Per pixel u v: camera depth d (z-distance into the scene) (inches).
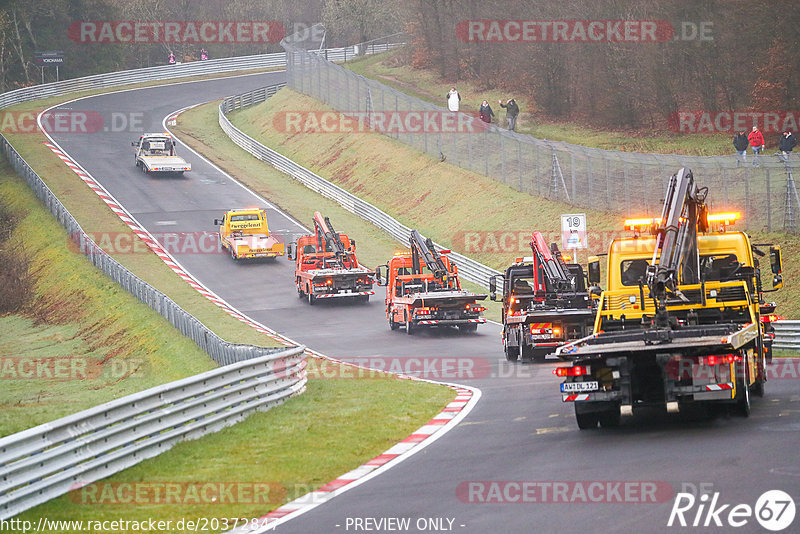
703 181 6240.2
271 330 5295.3
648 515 1454.2
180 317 5157.5
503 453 2010.3
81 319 6304.1
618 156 6614.2
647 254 2532.0
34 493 1776.6
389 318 5241.1
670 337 2057.1
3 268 7391.7
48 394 4365.2
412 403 2795.3
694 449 1863.9
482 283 6491.1
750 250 2588.6
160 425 2219.5
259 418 2583.7
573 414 2440.9
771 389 2637.8
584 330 3779.5
